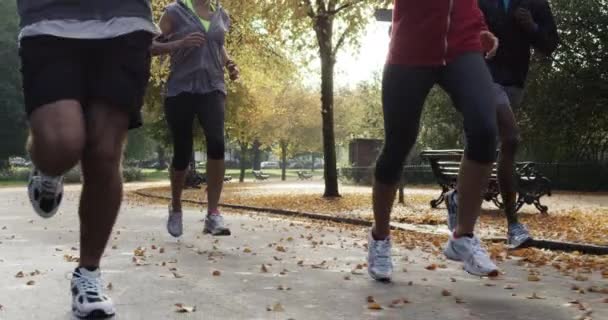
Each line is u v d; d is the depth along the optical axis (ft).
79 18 8.32
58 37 8.13
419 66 11.76
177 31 18.81
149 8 8.95
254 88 81.56
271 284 12.52
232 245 19.10
